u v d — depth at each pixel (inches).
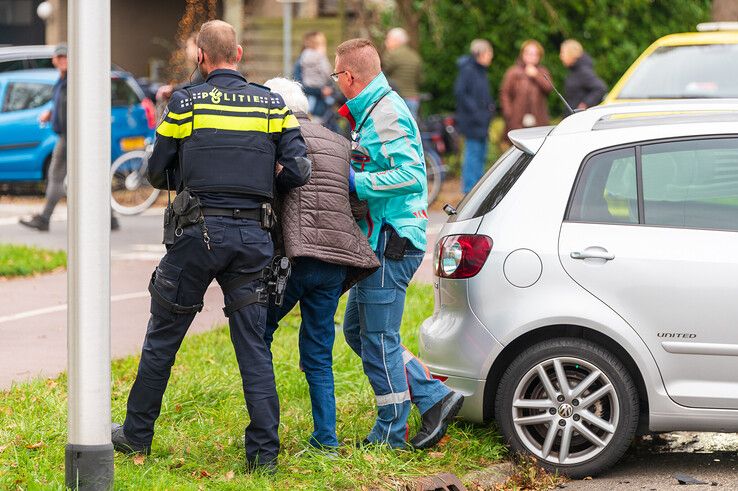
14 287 894.4
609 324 472.1
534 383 486.0
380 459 461.4
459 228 495.8
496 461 486.6
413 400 489.7
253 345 444.5
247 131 433.1
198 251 431.5
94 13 385.1
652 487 471.2
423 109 1795.0
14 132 1381.6
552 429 478.6
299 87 472.7
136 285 895.1
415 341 680.4
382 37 1636.3
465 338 485.1
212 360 636.1
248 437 450.0
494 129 1583.4
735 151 483.8
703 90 888.3
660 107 507.5
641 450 531.2
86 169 388.2
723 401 471.8
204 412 533.0
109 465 403.2
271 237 455.2
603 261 474.9
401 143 458.6
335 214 450.6
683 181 483.5
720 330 470.3
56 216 1301.7
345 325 510.6
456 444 494.9
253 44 1713.8
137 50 2229.3
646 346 473.4
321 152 453.7
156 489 414.0
